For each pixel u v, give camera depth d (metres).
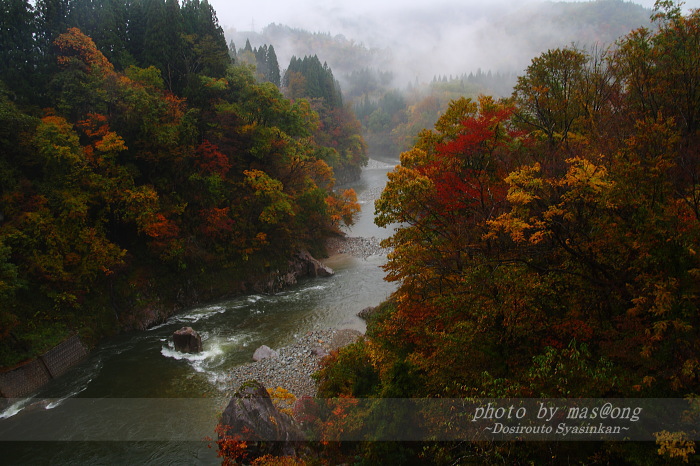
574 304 12.68
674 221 10.47
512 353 13.42
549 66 20.34
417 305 17.19
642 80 15.76
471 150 18.92
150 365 25.88
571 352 11.36
